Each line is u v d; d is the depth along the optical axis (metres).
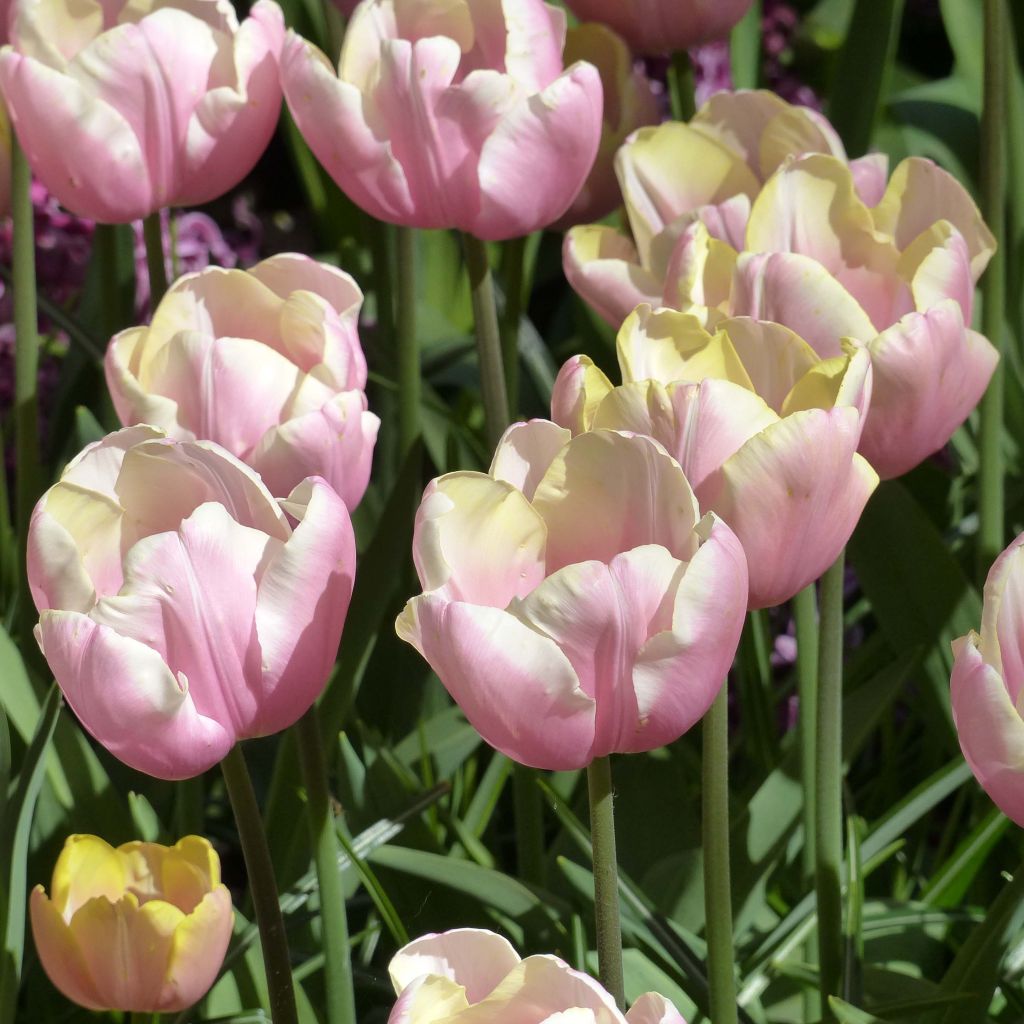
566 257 1.26
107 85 1.25
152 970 1.16
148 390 1.18
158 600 1.08
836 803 1.20
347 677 1.32
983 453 1.33
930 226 1.22
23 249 1.35
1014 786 1.08
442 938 1.05
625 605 1.06
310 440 1.15
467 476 1.07
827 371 1.12
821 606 1.19
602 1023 1.03
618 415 1.10
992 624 1.09
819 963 1.21
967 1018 1.18
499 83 1.23
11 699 1.28
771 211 1.21
